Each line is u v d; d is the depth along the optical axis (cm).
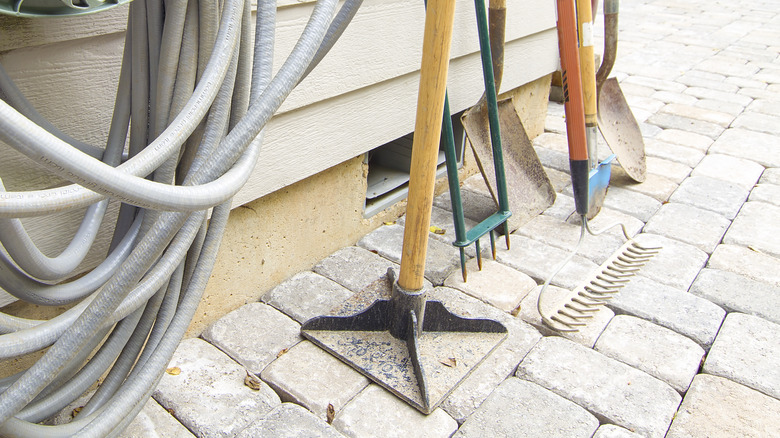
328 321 163
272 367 154
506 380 154
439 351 159
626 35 511
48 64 112
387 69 189
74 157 76
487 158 213
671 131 315
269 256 181
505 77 254
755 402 149
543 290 169
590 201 225
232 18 103
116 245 122
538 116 302
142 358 119
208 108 105
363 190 208
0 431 94
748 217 235
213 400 143
